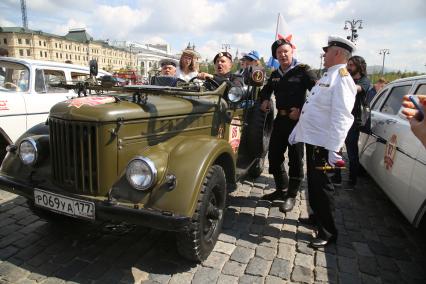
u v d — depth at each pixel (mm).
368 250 3189
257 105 4359
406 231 3611
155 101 2938
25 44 64500
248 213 3867
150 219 2311
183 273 2713
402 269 2900
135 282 2594
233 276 2697
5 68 5676
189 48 4664
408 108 1699
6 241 3105
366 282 2705
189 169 2490
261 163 5012
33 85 5523
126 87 2768
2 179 2826
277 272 2771
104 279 2621
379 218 3924
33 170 2854
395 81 4961
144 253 2984
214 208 2822
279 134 3850
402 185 3330
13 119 5125
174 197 2373
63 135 2580
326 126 2961
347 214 4016
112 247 3064
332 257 3039
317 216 3205
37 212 3209
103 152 2490
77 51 71625
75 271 2709
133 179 2406
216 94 3340
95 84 3068
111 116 2469
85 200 2471
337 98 2818
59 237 3203
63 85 3139
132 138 2625
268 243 3225
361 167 5363
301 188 4777
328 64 3006
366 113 4473
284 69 3789
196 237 2592
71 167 2605
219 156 3016
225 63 4176
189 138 2893
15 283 2535
